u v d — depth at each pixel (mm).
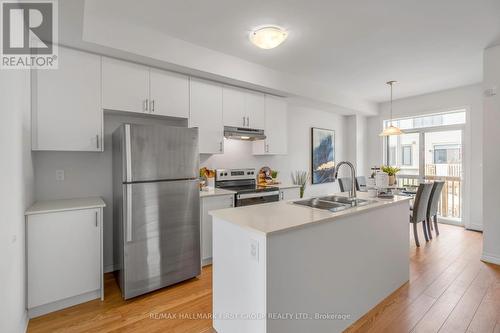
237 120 3543
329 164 5531
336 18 2375
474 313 2086
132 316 2090
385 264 2334
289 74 3871
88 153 2797
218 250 1876
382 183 2701
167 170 2521
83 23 2043
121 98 2609
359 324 1978
